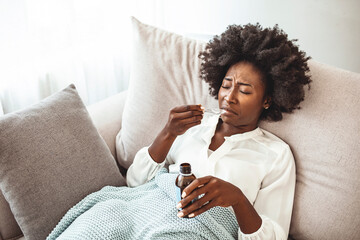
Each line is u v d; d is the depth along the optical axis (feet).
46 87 4.90
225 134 3.44
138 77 4.07
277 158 3.24
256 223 2.81
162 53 3.97
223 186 2.61
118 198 3.33
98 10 5.12
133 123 4.07
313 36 4.97
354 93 3.05
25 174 3.14
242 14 5.41
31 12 4.37
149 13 6.00
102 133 4.23
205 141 3.53
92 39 5.22
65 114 3.56
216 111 3.75
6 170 3.11
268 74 3.12
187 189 2.47
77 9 4.87
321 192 3.11
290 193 3.17
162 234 2.85
